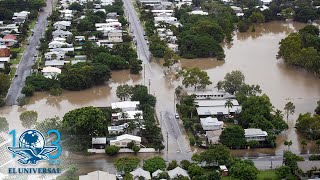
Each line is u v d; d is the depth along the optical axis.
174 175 141.00
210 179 139.38
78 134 158.88
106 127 174.12
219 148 151.88
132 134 170.75
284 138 172.50
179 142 169.00
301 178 141.88
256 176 144.00
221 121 179.50
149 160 148.38
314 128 169.38
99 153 161.00
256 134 166.25
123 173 146.12
